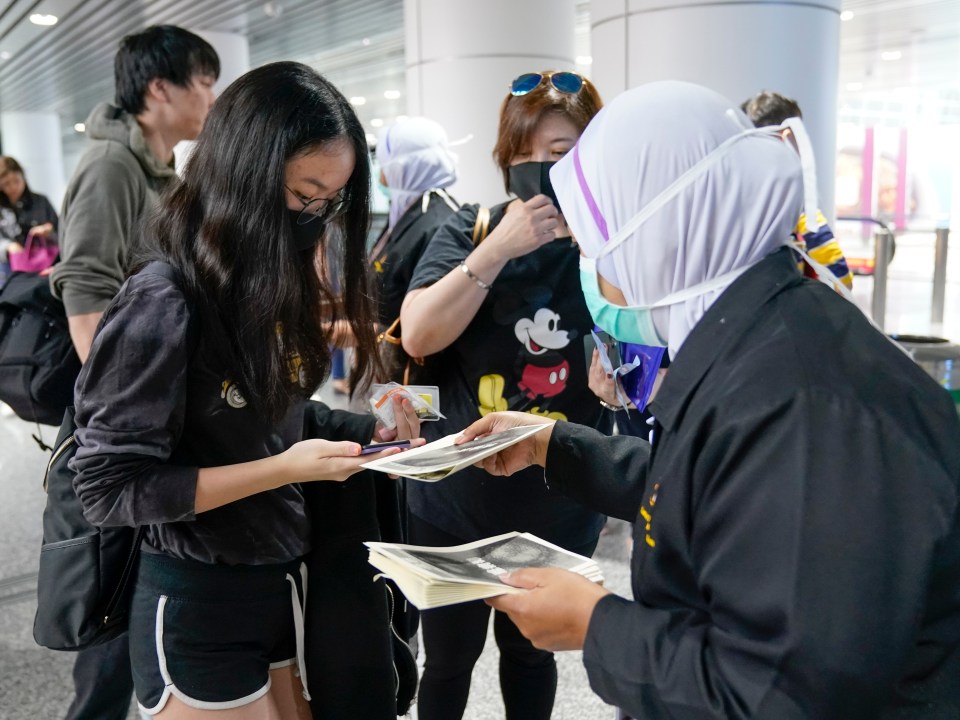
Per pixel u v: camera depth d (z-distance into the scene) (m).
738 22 3.47
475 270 1.65
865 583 0.71
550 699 1.90
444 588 0.94
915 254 9.16
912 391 0.79
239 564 1.30
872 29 7.33
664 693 0.81
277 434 1.34
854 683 0.71
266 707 1.35
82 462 1.18
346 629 1.43
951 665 0.82
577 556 1.10
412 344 1.75
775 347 0.81
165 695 1.30
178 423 1.22
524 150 1.73
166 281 1.19
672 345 0.94
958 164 7.79
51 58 11.97
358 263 1.44
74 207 2.01
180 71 2.12
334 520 1.44
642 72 3.66
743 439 0.78
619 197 0.91
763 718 0.74
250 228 1.17
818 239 2.24
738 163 0.87
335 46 10.41
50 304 2.04
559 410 1.80
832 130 3.69
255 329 1.21
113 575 1.38
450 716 1.84
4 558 3.55
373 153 3.70
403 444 1.30
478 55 5.18
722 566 0.79
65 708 2.46
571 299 1.77
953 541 0.76
